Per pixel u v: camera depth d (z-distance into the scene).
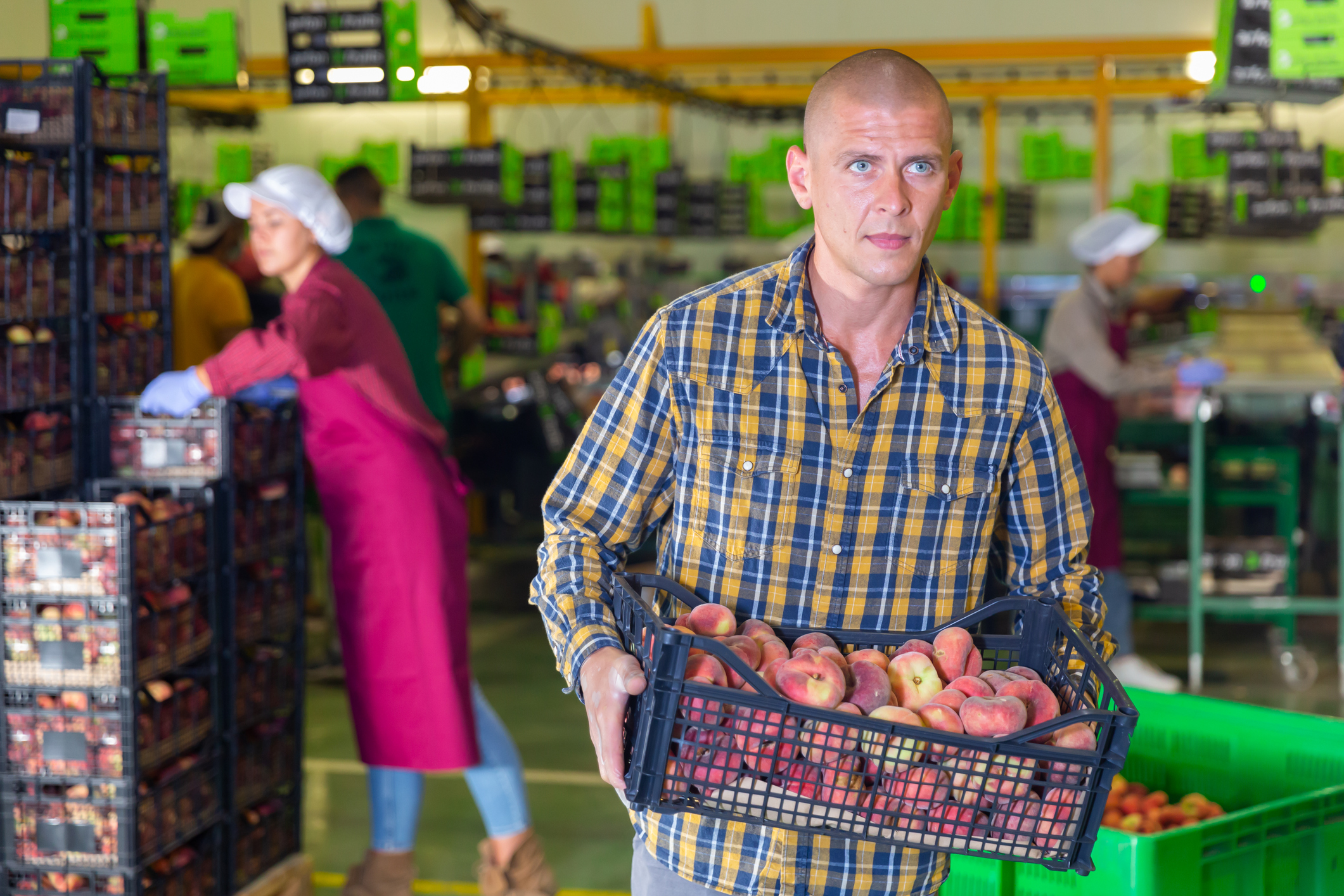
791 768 1.32
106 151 3.19
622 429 1.61
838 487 1.57
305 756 4.82
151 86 4.85
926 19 11.39
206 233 5.75
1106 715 1.29
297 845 3.42
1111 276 5.19
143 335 3.32
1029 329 9.99
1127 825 2.56
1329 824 2.29
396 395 3.16
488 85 10.12
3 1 8.15
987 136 10.21
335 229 3.21
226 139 11.73
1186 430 6.57
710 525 1.60
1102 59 9.05
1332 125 11.75
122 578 2.66
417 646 3.15
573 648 1.45
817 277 1.58
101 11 4.57
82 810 2.72
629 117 12.39
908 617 1.60
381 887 3.26
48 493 3.05
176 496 3.03
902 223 1.44
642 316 9.84
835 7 11.44
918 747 1.31
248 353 2.99
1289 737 2.72
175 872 2.89
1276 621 6.66
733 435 1.57
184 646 2.89
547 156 9.16
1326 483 7.29
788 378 1.56
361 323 3.14
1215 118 11.93
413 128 11.95
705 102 10.00
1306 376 5.43
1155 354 6.71
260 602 3.24
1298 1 4.51
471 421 8.56
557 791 4.46
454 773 4.66
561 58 8.45
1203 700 2.85
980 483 1.59
